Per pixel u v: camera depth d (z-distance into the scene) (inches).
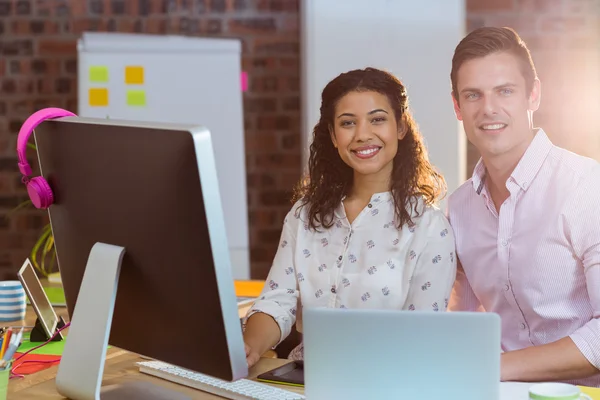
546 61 167.8
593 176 72.1
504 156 75.0
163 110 157.5
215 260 46.2
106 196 52.5
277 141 173.5
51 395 56.7
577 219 71.4
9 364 55.5
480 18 168.1
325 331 47.0
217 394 57.2
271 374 62.1
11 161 172.7
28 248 173.5
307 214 82.7
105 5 171.9
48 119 56.8
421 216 78.7
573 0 166.9
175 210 47.4
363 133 78.7
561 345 66.6
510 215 74.7
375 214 80.2
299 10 171.6
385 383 46.0
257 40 172.2
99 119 53.3
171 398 53.8
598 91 167.3
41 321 75.6
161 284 50.1
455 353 44.8
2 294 86.2
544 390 49.9
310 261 81.2
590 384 72.7
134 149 49.3
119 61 156.5
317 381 47.5
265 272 174.6
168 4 171.9
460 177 154.9
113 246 52.4
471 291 82.7
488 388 44.5
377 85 79.5
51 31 172.1
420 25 153.0
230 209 158.7
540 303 74.5
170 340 51.4
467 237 79.0
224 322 46.9
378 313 45.9
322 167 82.7
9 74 172.4
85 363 52.4
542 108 168.2
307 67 154.9
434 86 153.5
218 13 172.2
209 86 158.4
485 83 73.8
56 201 57.9
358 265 79.4
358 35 153.9
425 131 154.0
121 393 54.8
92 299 52.6
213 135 158.4
